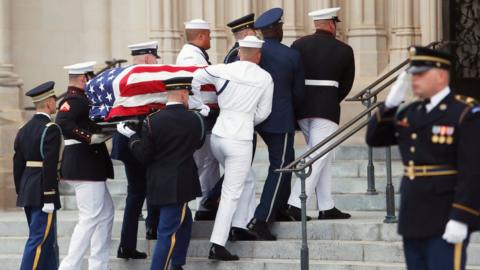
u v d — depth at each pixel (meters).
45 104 29.98
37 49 41.44
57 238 31.97
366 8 39.22
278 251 29.19
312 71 30.42
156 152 28.27
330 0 39.38
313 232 29.52
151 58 31.25
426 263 21.05
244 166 28.98
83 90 29.66
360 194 32.53
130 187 30.11
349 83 30.91
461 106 20.61
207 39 31.00
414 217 20.84
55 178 29.52
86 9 41.88
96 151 29.72
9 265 31.95
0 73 39.97
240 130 28.92
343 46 30.64
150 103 28.84
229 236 29.64
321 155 27.92
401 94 21.39
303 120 30.78
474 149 20.28
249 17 30.39
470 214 20.22
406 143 21.14
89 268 29.89
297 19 39.56
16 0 41.19
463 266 20.56
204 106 29.58
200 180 31.28
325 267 28.20
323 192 30.50
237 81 28.88
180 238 28.59
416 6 38.97
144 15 41.34
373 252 28.42
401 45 38.75
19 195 29.89
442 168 20.72
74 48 41.88
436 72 20.72
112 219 30.03
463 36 40.97
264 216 29.45
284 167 28.73
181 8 40.81
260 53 29.64
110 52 41.78
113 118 29.03
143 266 30.23
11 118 39.47
